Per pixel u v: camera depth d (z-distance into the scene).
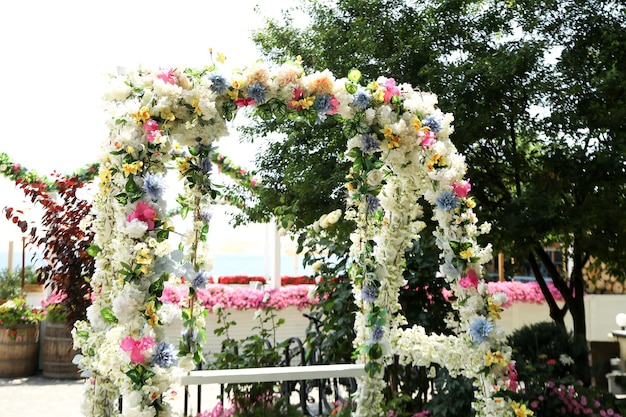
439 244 2.57
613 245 4.10
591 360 5.61
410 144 2.44
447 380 3.17
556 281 4.75
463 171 2.54
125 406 1.92
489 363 2.40
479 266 2.50
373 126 2.46
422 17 4.29
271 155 4.64
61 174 4.86
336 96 2.40
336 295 3.67
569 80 4.03
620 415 3.00
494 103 3.97
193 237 2.21
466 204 2.54
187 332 2.12
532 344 3.51
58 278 4.46
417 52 4.09
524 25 4.24
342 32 4.37
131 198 2.00
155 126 2.02
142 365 1.92
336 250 3.76
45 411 5.12
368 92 2.46
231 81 2.25
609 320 7.25
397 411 3.07
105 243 2.45
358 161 2.48
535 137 4.19
